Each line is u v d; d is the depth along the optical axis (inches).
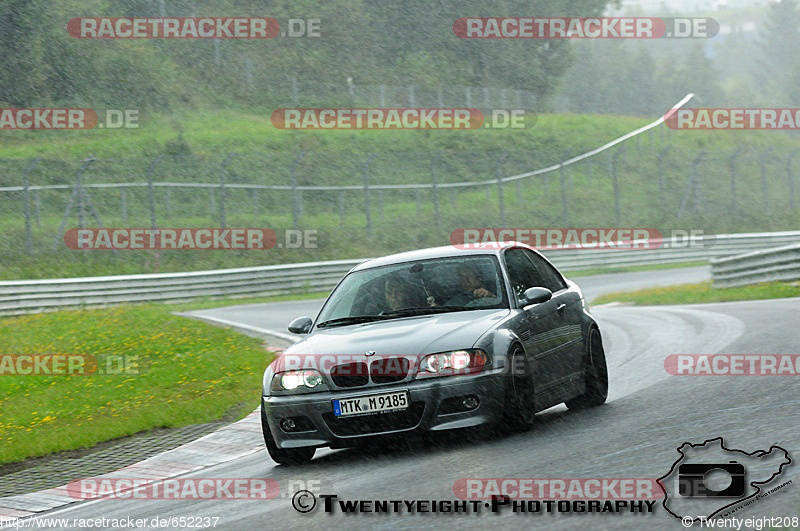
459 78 5620.1
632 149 4800.7
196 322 1708.9
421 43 5708.7
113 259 2728.8
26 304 2133.4
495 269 691.4
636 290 2379.4
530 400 633.0
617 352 1106.7
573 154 4581.7
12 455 814.5
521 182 4126.5
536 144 4618.6
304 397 609.3
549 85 6358.3
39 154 3368.6
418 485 500.1
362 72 5275.6
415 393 590.6
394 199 3725.4
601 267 3122.5
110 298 2330.2
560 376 687.1
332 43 5290.4
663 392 752.3
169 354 1347.2
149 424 907.4
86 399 1063.0
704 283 2388.0
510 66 5920.3
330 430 602.2
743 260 2054.6
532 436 614.9
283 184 3602.4
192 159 3555.6
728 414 601.9
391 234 3316.9
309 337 672.4
